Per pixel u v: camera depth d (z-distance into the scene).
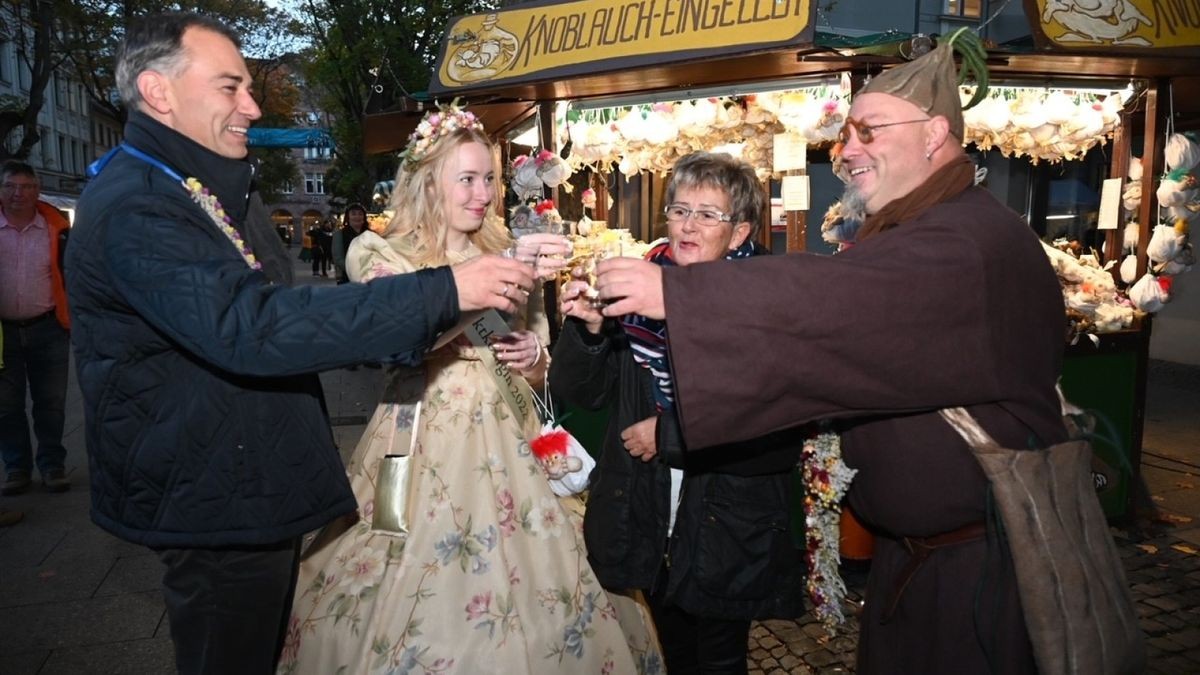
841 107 3.33
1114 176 4.04
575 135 4.16
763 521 1.97
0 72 31.30
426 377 2.08
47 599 3.29
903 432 1.53
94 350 1.57
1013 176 6.58
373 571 1.96
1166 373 7.79
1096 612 1.44
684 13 3.24
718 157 2.04
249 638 1.74
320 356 1.43
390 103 4.45
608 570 2.01
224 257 1.51
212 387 1.58
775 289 1.33
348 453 5.34
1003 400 1.44
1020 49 3.22
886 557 1.70
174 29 1.62
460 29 3.96
